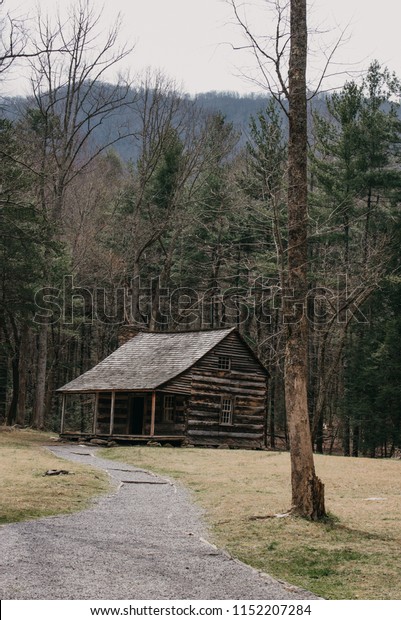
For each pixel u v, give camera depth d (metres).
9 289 39.44
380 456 52.50
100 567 10.41
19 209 33.75
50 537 12.41
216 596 9.30
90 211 60.38
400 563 11.75
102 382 39.59
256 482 21.88
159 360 40.06
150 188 60.97
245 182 45.78
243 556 11.98
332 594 9.91
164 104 57.38
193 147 58.25
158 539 12.82
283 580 10.64
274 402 54.44
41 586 9.24
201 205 56.66
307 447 15.24
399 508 16.94
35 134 48.72
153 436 36.69
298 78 16.05
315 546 12.75
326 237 45.41
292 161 16.06
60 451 31.61
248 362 40.88
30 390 60.72
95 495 18.08
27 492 17.52
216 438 38.72
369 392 46.75
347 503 17.83
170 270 61.59
